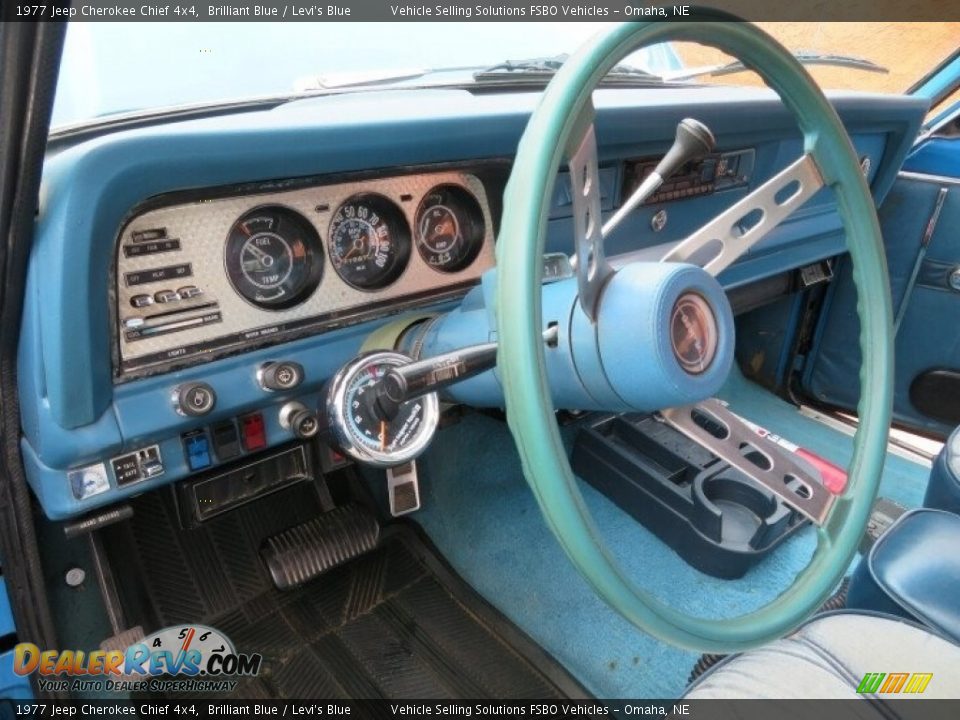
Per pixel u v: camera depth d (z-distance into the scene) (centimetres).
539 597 176
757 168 182
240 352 123
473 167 135
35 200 81
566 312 73
